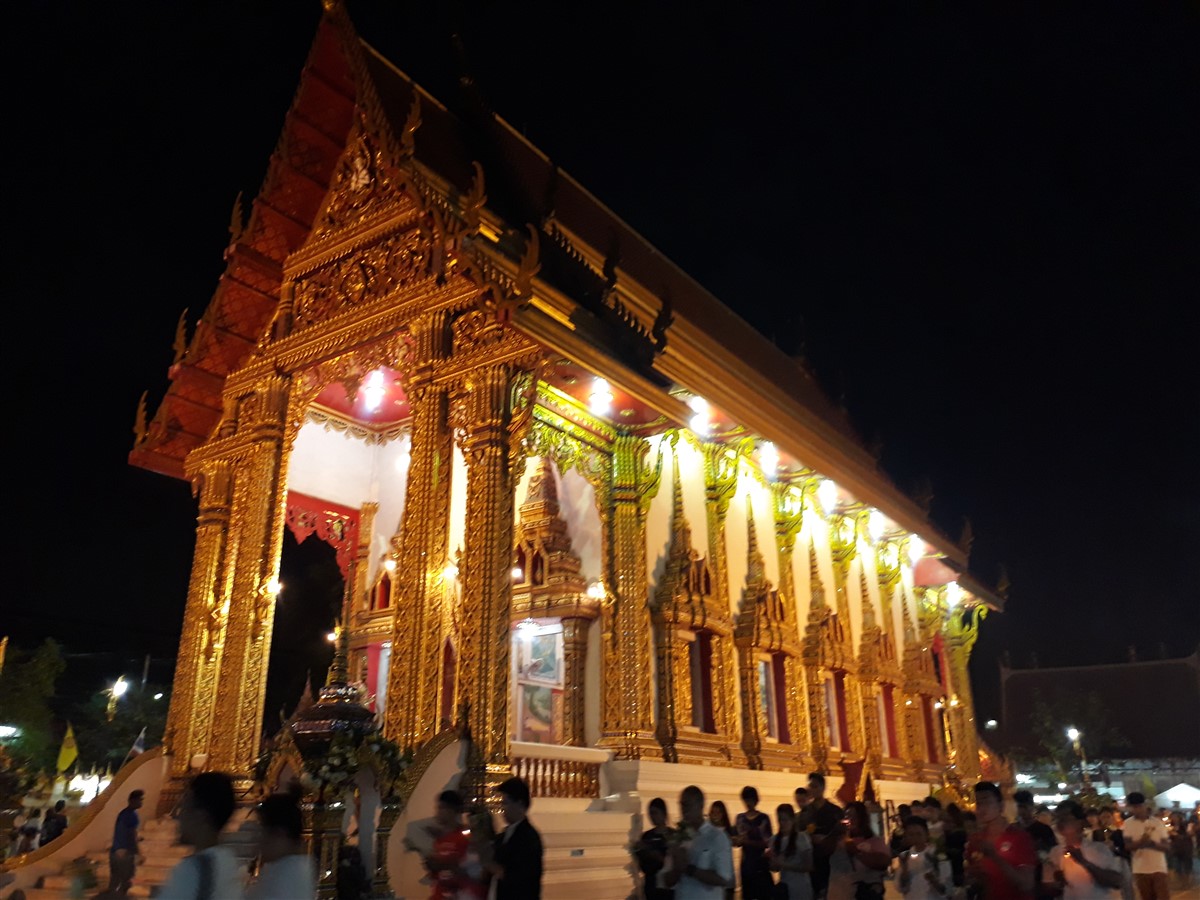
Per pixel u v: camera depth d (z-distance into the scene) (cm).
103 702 3800
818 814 972
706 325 2367
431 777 1084
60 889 1270
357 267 1588
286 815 496
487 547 1238
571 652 1605
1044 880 786
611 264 1584
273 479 1591
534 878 649
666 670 1634
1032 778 5775
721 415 1719
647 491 1672
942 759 2864
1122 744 5584
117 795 1462
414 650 1266
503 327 1332
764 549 2077
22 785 1881
